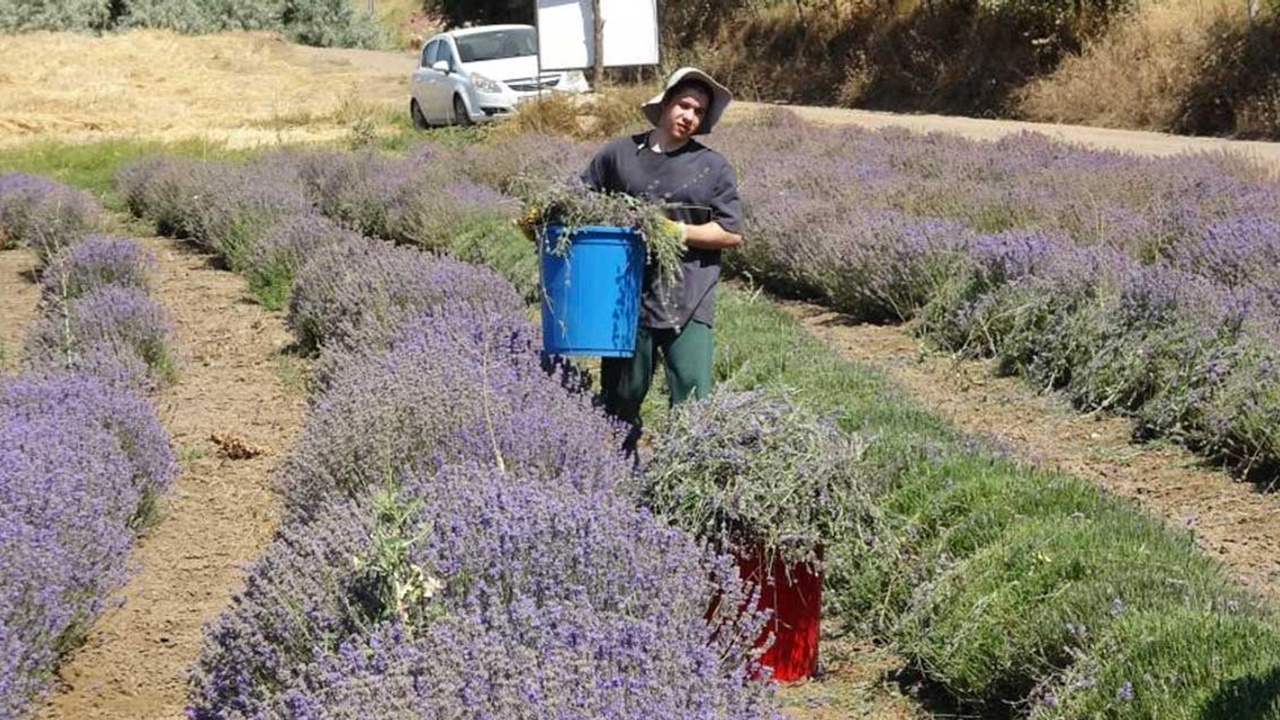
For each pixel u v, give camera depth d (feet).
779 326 40.06
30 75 164.04
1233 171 59.00
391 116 124.06
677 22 158.51
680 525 19.85
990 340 37.86
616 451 23.49
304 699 14.40
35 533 21.20
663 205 24.48
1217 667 17.07
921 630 20.77
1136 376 33.06
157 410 37.14
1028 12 114.01
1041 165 62.80
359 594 16.65
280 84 168.25
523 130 94.99
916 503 24.11
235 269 59.82
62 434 26.66
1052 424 32.89
